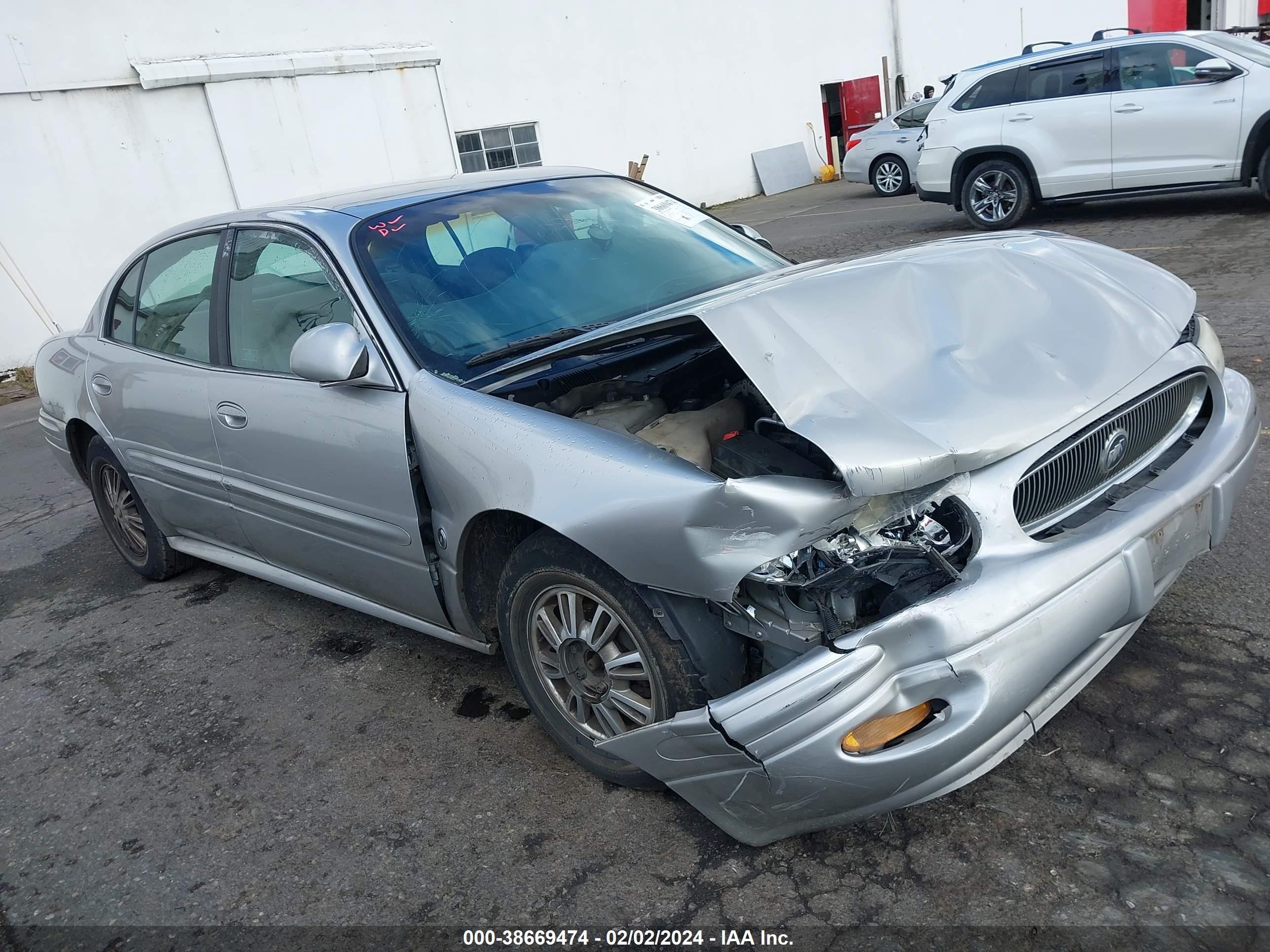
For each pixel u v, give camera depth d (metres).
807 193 19.94
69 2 11.70
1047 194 10.01
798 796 2.14
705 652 2.35
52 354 4.89
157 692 3.75
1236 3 28.56
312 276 3.26
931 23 24.67
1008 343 2.50
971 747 2.08
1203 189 9.23
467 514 2.70
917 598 2.12
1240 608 3.08
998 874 2.21
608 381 3.02
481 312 3.10
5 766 3.40
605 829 2.59
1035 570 2.13
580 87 17.64
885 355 2.41
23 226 11.61
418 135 15.21
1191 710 2.64
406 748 3.11
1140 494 2.43
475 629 3.05
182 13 12.70
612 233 3.59
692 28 19.33
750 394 2.82
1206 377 2.76
